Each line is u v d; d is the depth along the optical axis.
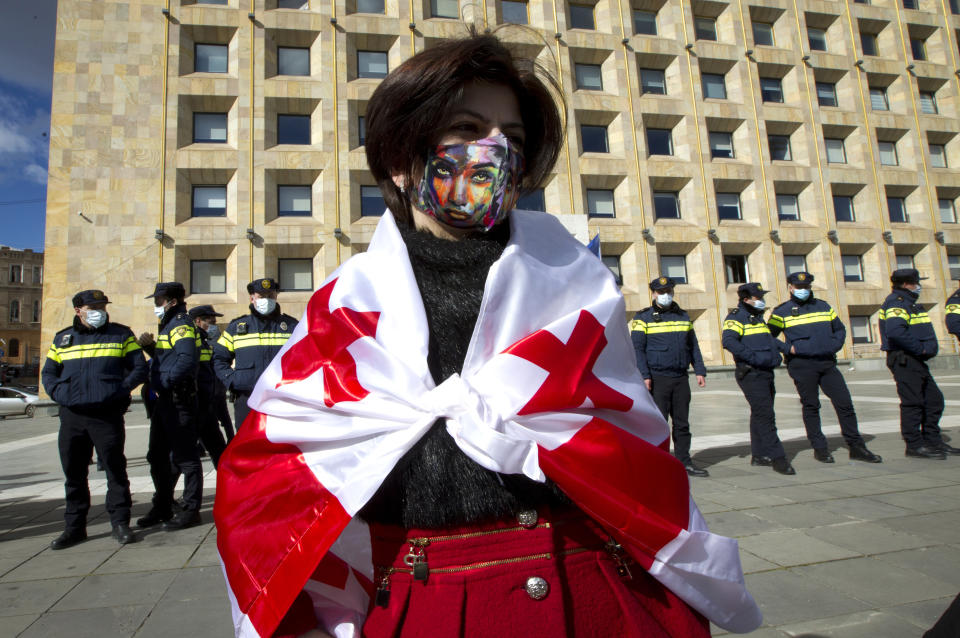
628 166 22.41
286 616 0.74
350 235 19.70
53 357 3.97
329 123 20.14
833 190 24.72
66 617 2.70
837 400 5.54
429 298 0.87
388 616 0.75
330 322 0.84
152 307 18.11
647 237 22.06
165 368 4.22
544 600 0.74
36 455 8.59
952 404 9.62
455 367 0.82
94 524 4.39
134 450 8.52
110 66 18.97
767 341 5.42
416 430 0.74
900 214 25.77
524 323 0.82
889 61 26.09
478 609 0.73
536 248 0.93
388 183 1.02
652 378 5.43
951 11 27.73
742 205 23.75
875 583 2.79
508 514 0.77
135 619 2.67
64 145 18.39
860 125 25.20
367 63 21.34
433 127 0.92
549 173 1.09
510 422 0.77
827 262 23.64
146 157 18.75
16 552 3.71
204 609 2.77
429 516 0.76
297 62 20.89
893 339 5.57
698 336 22.41
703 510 4.07
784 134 24.77
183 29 19.67
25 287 55.28
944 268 25.28
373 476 0.72
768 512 3.96
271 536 0.75
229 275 19.05
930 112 26.91
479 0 21.97
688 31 23.70
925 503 4.04
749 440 7.06
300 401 0.81
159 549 3.73
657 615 0.83
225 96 19.61
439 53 0.91
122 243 18.25
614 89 22.80
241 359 4.92
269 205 19.58
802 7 25.27
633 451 0.81
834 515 3.85
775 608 2.56
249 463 0.82
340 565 0.81
